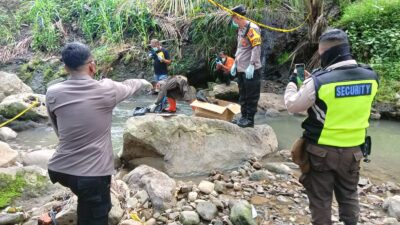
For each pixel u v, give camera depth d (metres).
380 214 3.77
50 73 9.66
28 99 7.08
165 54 8.12
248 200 3.97
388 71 7.76
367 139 2.76
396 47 7.86
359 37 8.58
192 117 5.05
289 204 3.90
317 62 8.48
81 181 2.53
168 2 9.81
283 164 4.86
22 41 10.82
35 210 3.56
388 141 5.98
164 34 9.70
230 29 9.23
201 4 9.34
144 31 9.77
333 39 2.59
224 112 5.58
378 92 7.36
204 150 4.97
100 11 10.30
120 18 10.12
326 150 2.62
